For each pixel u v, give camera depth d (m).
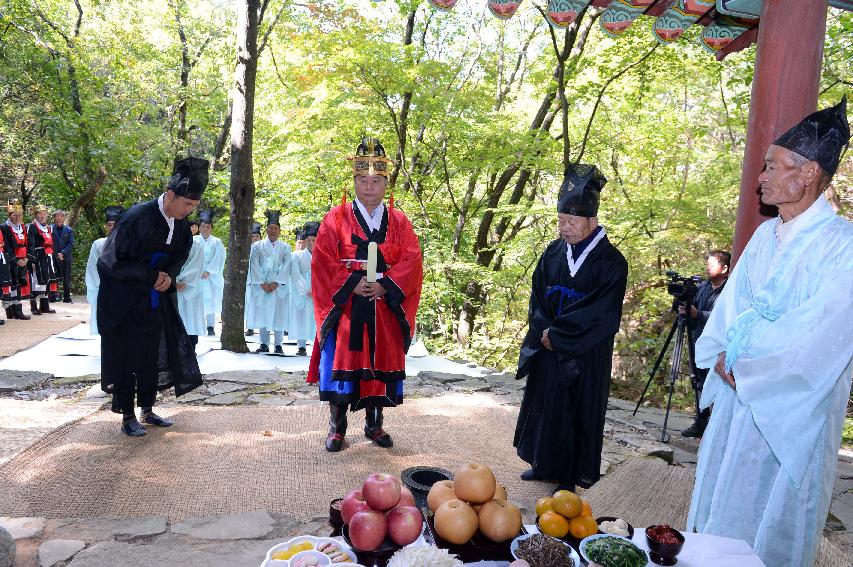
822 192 2.36
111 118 17.27
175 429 4.45
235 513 3.19
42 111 16.33
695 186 11.70
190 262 7.16
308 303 8.11
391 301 3.99
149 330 4.26
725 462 2.45
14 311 9.77
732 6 4.37
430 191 14.24
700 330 5.19
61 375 5.88
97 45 17.42
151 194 19.64
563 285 3.58
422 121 10.55
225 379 6.00
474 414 5.19
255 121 15.21
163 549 2.75
